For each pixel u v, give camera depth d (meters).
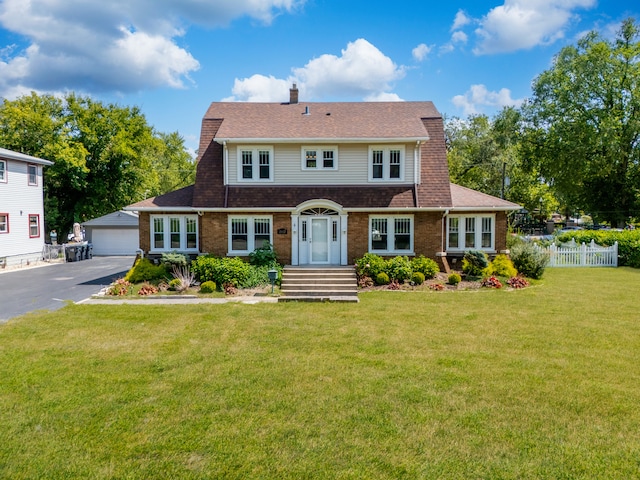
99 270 24.73
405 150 19.73
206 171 20.25
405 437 5.76
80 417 6.32
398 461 5.21
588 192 41.91
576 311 13.25
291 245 19.52
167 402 6.83
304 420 6.23
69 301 15.04
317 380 7.74
